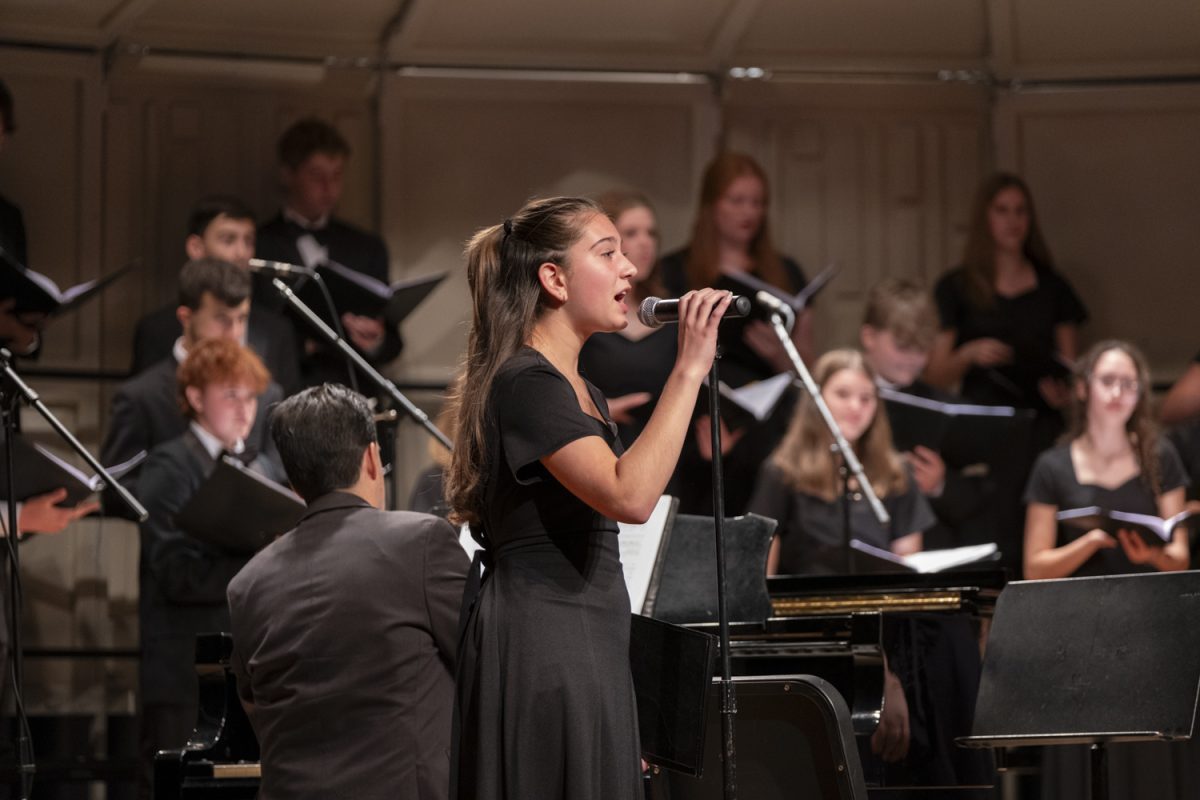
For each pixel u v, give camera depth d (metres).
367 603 8.45
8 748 13.87
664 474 7.25
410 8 21.70
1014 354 21.98
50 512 13.85
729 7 22.53
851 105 23.89
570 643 7.39
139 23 21.30
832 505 15.83
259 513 12.92
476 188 22.94
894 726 10.29
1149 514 15.97
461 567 8.62
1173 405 21.14
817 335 23.59
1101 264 23.86
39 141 21.11
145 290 21.48
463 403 7.83
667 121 23.47
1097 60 23.78
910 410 17.88
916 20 23.38
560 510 7.57
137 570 20.19
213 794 9.67
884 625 10.34
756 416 17.23
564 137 23.20
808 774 9.50
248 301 16.77
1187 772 14.20
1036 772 15.32
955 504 19.39
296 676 8.43
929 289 23.80
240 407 14.74
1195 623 9.32
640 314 8.01
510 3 22.09
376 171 22.66
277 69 22.20
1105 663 9.52
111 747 16.52
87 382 20.89
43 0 20.58
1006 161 23.94
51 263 21.08
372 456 9.17
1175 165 23.88
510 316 7.75
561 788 7.26
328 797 8.23
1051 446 21.80
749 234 21.69
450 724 8.46
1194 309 23.75
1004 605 10.00
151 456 14.61
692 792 9.89
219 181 21.94
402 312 18.91
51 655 19.45
